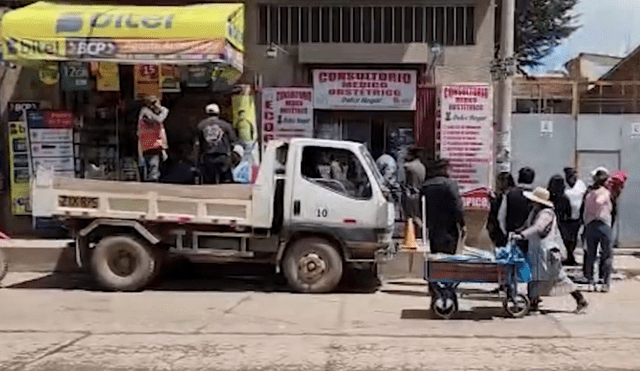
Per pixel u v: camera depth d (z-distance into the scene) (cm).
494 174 1533
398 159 1596
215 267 1429
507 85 1437
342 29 1609
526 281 1079
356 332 984
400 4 1600
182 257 1282
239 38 1485
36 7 1487
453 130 1580
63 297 1223
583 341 932
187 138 1586
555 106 1808
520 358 847
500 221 1237
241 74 1591
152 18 1395
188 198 1246
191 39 1377
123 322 1041
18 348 895
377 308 1143
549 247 1085
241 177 1534
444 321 1055
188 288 1305
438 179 1167
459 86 1574
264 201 1233
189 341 930
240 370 802
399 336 960
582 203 1410
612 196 1340
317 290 1246
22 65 1533
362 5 1603
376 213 1226
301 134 1595
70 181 1271
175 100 1591
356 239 1230
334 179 1240
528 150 1722
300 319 1064
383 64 1582
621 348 894
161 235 1263
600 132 1717
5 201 1622
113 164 1608
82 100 1617
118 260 1269
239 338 947
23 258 1452
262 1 1602
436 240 1161
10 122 1600
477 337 955
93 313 1101
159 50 1384
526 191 1234
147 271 1262
